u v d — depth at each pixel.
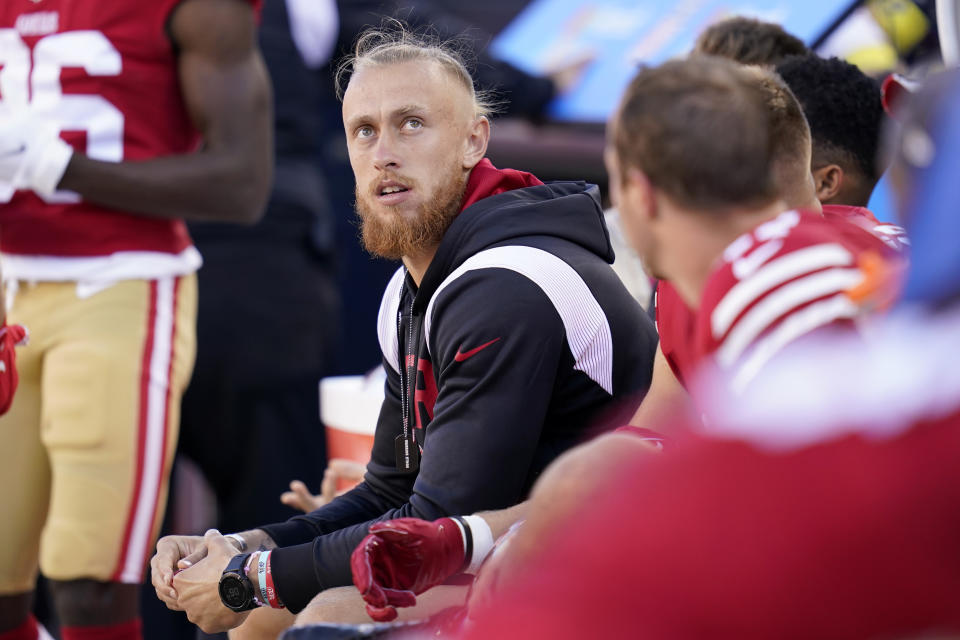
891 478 2.49
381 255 7.37
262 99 9.01
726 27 9.12
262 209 9.09
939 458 2.50
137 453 8.59
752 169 4.09
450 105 7.25
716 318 3.72
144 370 8.62
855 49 12.66
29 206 8.50
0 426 8.62
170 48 8.64
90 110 8.48
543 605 2.57
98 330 8.53
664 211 4.19
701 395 3.67
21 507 8.77
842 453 2.54
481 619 2.87
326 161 14.68
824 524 2.48
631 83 4.28
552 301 6.58
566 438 6.87
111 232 8.59
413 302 7.23
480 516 5.94
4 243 8.66
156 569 7.08
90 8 8.43
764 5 12.88
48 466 8.84
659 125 4.08
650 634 2.49
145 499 8.66
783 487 2.53
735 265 3.77
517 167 12.74
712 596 2.47
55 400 8.48
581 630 2.52
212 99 8.72
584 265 6.89
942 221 2.75
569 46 13.78
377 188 7.22
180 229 9.11
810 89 7.58
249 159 8.85
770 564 2.47
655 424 6.27
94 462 8.46
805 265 3.63
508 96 12.59
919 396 2.59
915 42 12.58
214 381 11.45
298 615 6.47
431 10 12.38
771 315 3.57
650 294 8.64
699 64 4.24
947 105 2.94
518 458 6.42
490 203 7.09
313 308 11.82
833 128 7.51
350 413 9.27
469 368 6.47
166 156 8.65
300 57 12.08
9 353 7.71
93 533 8.45
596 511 2.69
